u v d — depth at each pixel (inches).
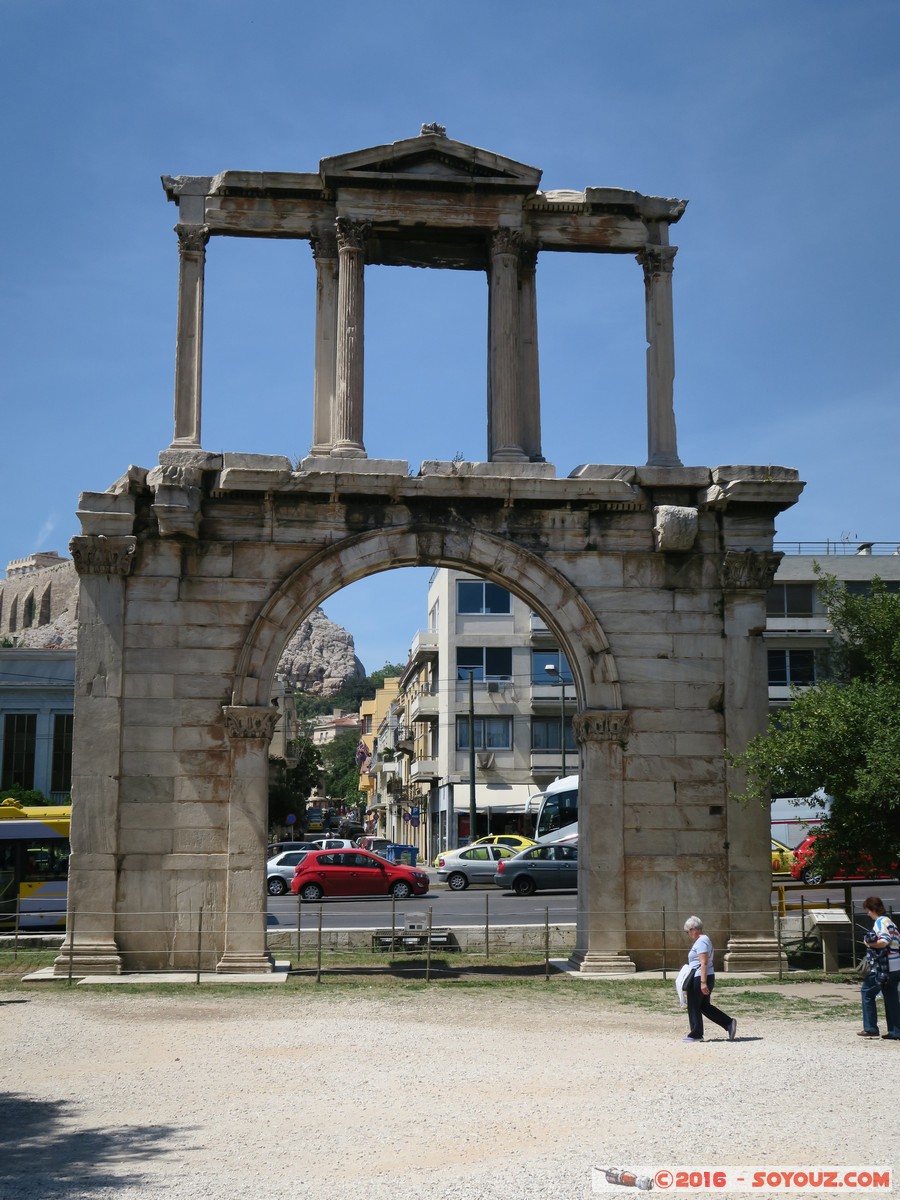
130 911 950.4
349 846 2479.1
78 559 975.0
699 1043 693.9
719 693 1018.1
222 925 952.3
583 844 1006.4
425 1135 490.3
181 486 957.2
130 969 946.1
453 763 2733.8
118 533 972.6
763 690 1019.9
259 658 975.6
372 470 991.6
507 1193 411.8
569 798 2196.1
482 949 1135.6
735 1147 467.2
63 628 6235.2
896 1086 573.9
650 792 1000.9
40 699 2261.3
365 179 1015.6
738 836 1000.9
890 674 1012.5
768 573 1027.9
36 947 1214.3
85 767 954.1
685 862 996.6
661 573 1024.9
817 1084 577.3
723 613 1026.7
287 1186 423.2
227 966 944.9
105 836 949.8
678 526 1002.1
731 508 1027.9
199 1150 473.1
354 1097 559.8
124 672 969.5
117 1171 445.4
